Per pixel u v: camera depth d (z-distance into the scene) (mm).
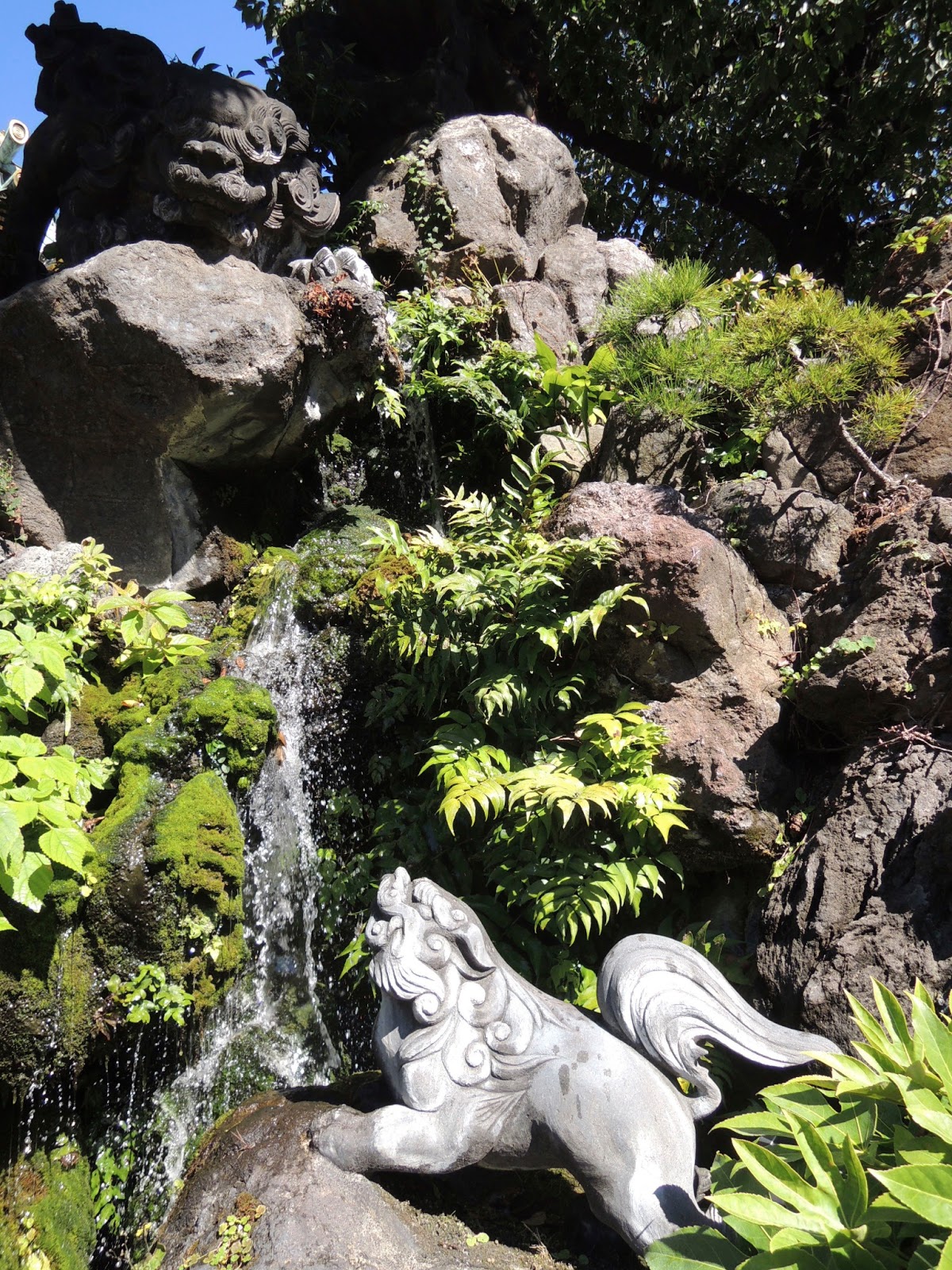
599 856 4379
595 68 10000
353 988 4773
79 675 4570
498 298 6488
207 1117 4215
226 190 5219
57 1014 3707
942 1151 2447
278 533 5953
